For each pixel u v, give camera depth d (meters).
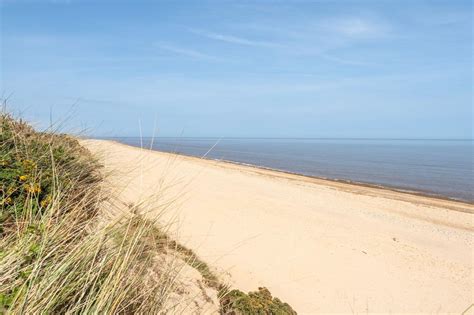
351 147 125.75
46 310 1.88
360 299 7.11
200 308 3.40
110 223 2.79
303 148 107.81
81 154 4.85
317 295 6.98
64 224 2.75
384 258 9.80
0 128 4.27
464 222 15.84
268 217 12.19
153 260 3.05
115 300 2.11
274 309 5.22
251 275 7.02
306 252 9.28
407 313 6.82
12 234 2.59
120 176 4.80
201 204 11.77
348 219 13.99
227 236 9.03
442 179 33.31
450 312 7.07
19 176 3.46
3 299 1.90
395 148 119.06
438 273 9.14
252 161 48.56
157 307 2.53
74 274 2.20
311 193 19.86
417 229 13.90
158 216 3.20
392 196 21.81
